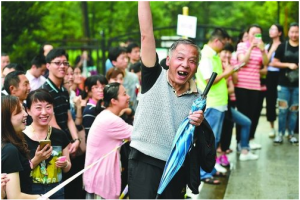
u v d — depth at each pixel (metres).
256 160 10.88
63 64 7.65
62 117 7.73
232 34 28.56
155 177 5.28
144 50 5.16
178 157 5.06
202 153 5.30
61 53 7.64
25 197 5.48
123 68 9.95
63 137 6.73
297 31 11.45
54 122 7.38
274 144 12.21
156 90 5.21
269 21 26.77
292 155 11.21
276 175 9.76
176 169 5.07
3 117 5.49
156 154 5.21
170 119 5.19
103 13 26.02
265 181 9.40
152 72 5.21
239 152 11.61
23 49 17.30
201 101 5.09
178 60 5.13
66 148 6.80
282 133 12.21
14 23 16.61
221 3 30.23
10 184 5.39
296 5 17.34
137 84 10.17
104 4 25.95
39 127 6.50
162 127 5.20
